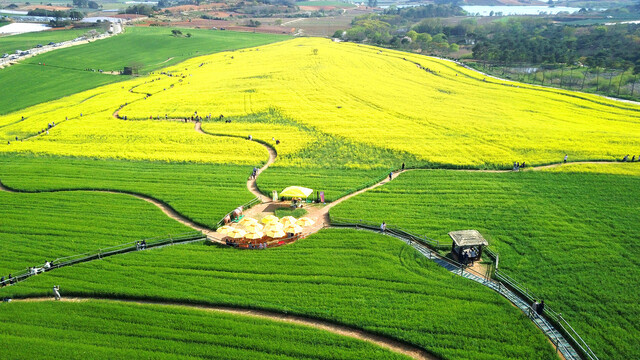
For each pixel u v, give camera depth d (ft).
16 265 163.43
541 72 538.06
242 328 128.88
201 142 299.38
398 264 156.76
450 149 274.57
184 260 163.43
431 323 127.54
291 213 200.75
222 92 429.38
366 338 125.39
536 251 161.27
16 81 515.50
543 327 126.31
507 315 129.70
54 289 144.15
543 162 249.34
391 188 223.92
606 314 129.18
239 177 243.40
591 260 154.81
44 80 523.70
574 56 552.41
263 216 199.00
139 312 136.67
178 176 245.86
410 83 465.06
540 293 138.82
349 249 167.53
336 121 337.31
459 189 219.82
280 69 529.45
